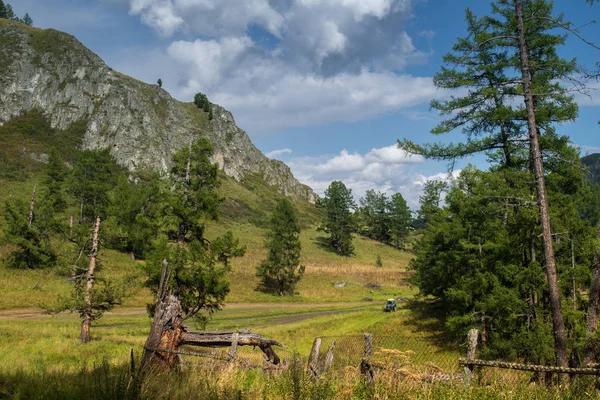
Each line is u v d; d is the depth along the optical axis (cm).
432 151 1596
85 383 716
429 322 4056
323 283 7575
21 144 10644
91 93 13112
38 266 5181
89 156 7156
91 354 1838
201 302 2233
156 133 13562
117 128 12556
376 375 782
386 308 5144
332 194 10900
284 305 5909
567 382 760
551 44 1648
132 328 3447
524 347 2077
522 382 730
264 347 1195
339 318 4634
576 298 2075
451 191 3008
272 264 6519
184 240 2380
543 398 665
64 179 7331
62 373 906
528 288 2177
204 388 719
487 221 2519
